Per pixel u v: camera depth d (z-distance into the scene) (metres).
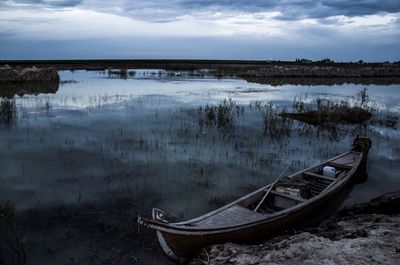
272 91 35.47
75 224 8.30
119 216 8.76
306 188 9.21
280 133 17.50
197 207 9.48
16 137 15.65
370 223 7.76
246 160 13.41
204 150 14.44
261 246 6.93
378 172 12.88
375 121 21.50
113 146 14.61
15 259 6.90
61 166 12.21
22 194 9.92
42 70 41.06
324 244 6.63
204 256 6.58
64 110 22.00
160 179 11.30
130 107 23.52
